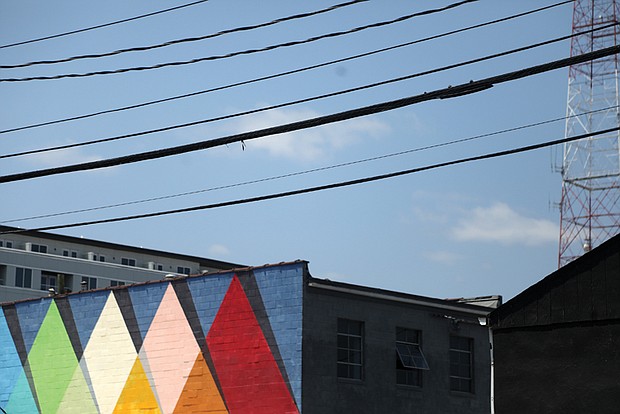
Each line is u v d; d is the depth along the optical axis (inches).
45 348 1497.3
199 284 1359.5
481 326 1475.1
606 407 1010.1
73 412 1443.2
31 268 3934.5
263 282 1301.7
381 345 1343.5
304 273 1270.9
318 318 1278.3
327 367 1274.6
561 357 1043.9
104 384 1419.8
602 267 1037.2
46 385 1481.3
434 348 1408.7
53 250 4266.7
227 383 1304.1
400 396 1348.4
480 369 1457.9
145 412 1369.3
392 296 1369.3
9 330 1541.6
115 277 4202.8
